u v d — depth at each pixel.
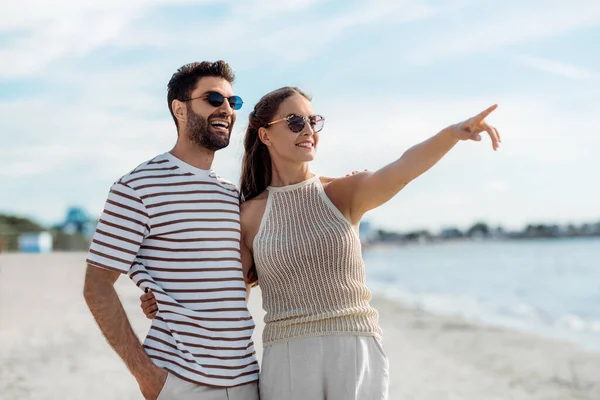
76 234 53.28
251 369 3.17
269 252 3.23
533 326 14.06
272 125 3.46
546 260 60.34
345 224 3.25
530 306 19.56
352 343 3.10
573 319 15.70
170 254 3.09
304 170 3.49
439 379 7.93
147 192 3.10
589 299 21.89
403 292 25.75
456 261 65.12
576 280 32.66
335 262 3.18
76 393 6.21
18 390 6.29
